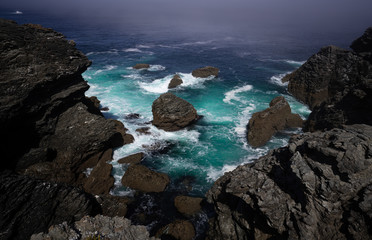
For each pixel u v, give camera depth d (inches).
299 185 522.0
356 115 995.9
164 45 3745.1
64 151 904.3
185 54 3149.6
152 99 1646.2
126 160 1030.4
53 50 854.5
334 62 1583.4
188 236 717.3
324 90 1593.3
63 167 890.7
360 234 442.3
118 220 469.7
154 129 1270.9
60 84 886.4
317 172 514.0
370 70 1363.2
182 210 805.9
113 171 981.8
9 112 698.2
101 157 1020.5
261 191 555.5
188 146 1160.2
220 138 1225.4
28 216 633.6
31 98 772.0
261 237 537.0
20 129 778.2
